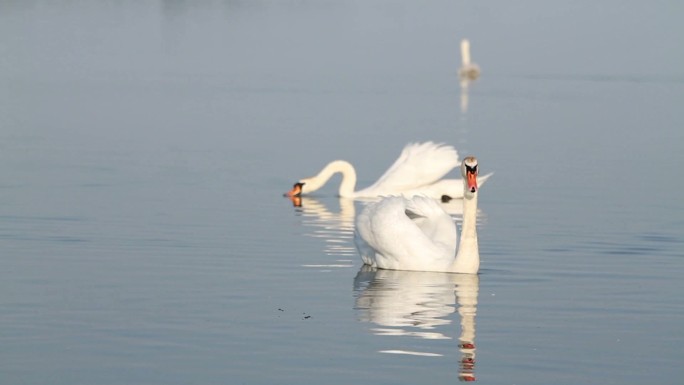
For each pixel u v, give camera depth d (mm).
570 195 27703
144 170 30750
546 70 64750
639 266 19828
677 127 42250
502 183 29750
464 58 63094
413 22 90438
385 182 29266
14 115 42062
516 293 17766
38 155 32906
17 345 14656
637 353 14641
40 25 82312
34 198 26016
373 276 18938
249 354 14367
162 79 56094
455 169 33781
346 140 38000
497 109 47562
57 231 22250
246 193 27953
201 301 16969
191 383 13266
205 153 34250
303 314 16297
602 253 20953
